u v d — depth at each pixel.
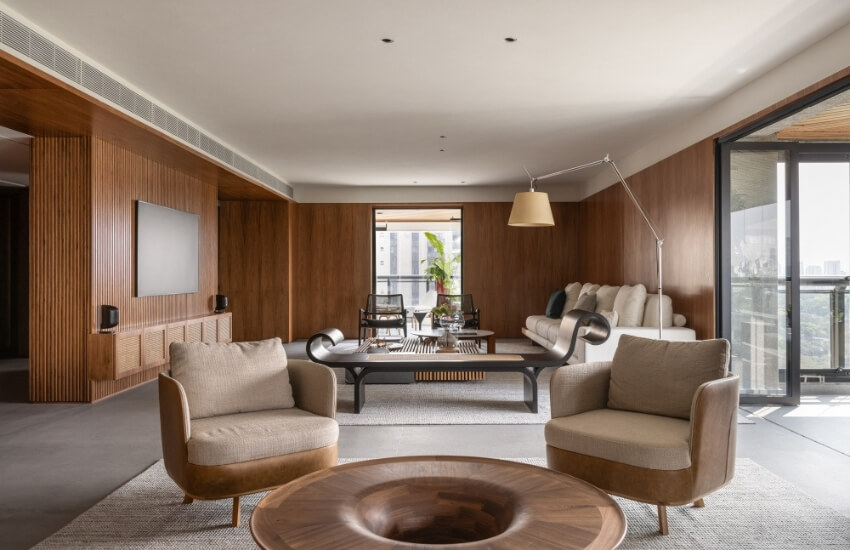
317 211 9.80
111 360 4.87
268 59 4.04
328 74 4.36
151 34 3.61
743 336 4.94
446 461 2.20
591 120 5.65
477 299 9.73
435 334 6.27
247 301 9.44
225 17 3.38
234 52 3.91
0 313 8.13
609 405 2.98
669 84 4.58
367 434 3.93
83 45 3.76
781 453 3.54
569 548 1.50
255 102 5.05
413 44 3.80
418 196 9.77
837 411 4.61
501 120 5.66
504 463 2.17
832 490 2.94
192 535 2.40
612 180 7.96
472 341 6.57
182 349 2.89
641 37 3.68
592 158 7.49
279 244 9.45
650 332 5.25
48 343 4.92
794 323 4.79
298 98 4.95
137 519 2.55
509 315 9.73
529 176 8.80
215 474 2.40
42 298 4.92
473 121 5.70
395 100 5.02
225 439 2.43
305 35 3.65
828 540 2.36
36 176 4.93
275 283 9.44
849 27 3.46
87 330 4.90
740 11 3.32
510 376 6.16
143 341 5.39
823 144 5.41
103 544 2.32
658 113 5.38
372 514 1.78
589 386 2.95
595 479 2.51
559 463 2.64
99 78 4.09
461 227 9.79
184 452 2.45
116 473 3.17
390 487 1.94
